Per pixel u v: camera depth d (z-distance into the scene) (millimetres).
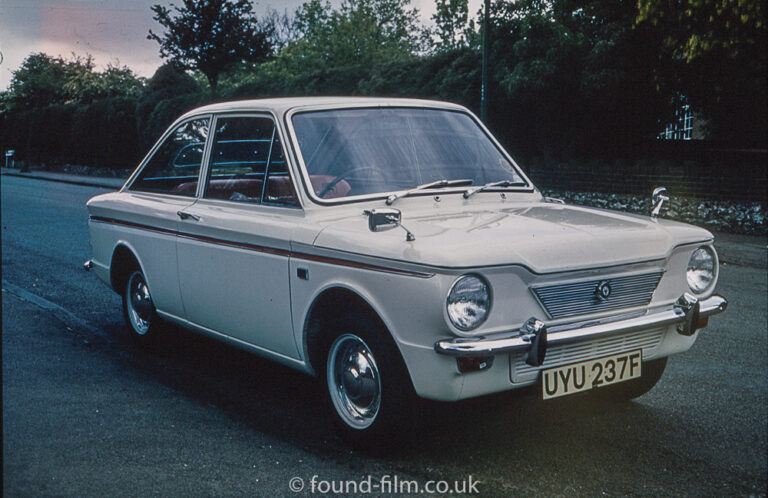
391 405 3482
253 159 4457
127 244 5500
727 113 16578
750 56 13969
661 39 14617
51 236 12828
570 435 3953
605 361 3668
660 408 4406
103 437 3865
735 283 8664
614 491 3287
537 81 16297
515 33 17781
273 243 4051
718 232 14078
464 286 3232
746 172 14109
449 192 4297
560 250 3461
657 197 4395
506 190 4551
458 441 3859
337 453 3707
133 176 5742
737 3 12352
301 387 4797
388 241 3439
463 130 4820
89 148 40719
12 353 5496
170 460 3578
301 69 54031
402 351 3375
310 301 3836
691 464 3596
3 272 9109
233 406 4410
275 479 3383
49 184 31609
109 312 7000
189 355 5539
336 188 4113
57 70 49156
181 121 5305
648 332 3840
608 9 15719
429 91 20781
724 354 5586
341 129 4371
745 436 3971
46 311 6988
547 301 3443
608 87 15500
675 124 17250
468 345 3191
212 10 42750
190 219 4738
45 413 4219
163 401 4477
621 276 3662
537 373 3486
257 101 4645
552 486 3332
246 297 4324
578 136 17484
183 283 4895
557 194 17578
